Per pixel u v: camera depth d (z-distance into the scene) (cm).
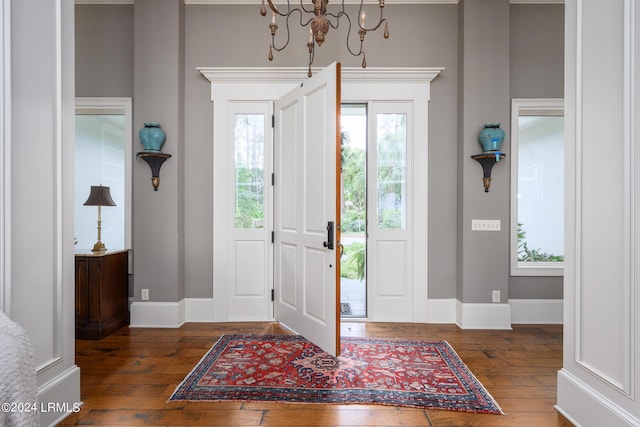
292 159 296
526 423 172
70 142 185
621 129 145
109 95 338
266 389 201
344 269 561
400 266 333
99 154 350
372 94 330
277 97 329
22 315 154
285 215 308
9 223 147
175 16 320
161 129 319
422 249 330
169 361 240
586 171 166
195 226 332
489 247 319
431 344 274
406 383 209
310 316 270
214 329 308
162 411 180
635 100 138
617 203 148
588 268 165
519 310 336
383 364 236
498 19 319
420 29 333
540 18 340
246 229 333
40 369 162
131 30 338
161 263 318
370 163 332
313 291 265
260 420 173
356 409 183
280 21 334
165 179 320
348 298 453
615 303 149
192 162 332
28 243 157
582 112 168
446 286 332
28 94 157
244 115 334
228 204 332
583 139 168
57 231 173
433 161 333
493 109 321
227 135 331
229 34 334
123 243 347
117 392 198
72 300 185
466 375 221
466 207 320
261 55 334
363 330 308
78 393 185
